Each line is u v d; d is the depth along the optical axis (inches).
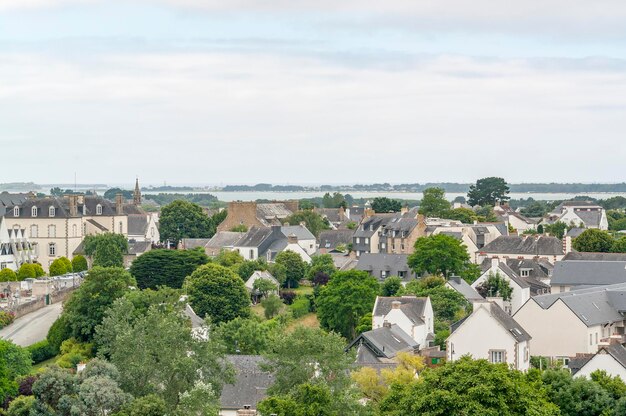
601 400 6624.0
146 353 6786.4
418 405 5772.6
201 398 6363.2
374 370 7529.5
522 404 5738.2
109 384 6446.9
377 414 6323.8
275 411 5954.7
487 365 5920.3
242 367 7824.8
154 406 6274.6
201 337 7145.7
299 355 6609.3
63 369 6875.0
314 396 6092.5
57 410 6501.0
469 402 5669.3
